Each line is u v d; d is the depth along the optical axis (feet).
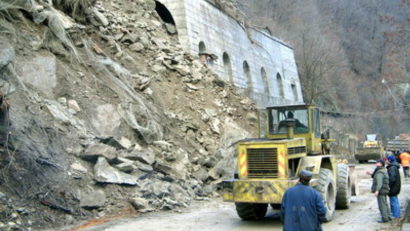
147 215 34.24
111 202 34.37
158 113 50.47
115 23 62.80
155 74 58.90
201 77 66.95
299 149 31.91
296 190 19.47
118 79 49.32
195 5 79.36
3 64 37.17
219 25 87.04
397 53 94.12
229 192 30.30
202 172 46.11
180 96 58.44
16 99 36.14
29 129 34.19
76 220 30.91
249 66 96.58
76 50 47.70
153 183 38.29
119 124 42.27
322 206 19.15
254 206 32.48
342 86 183.21
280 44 122.72
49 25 46.26
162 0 76.79
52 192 31.53
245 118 67.36
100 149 36.70
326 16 220.23
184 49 73.56
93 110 41.96
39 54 42.45
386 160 33.12
